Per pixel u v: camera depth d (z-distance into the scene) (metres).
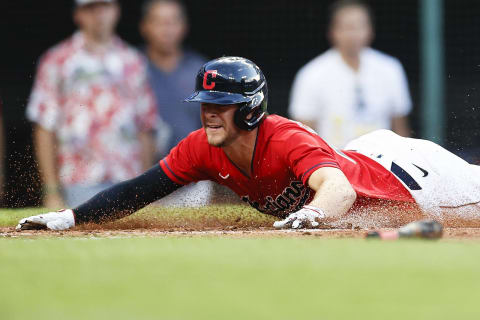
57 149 37.28
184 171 19.78
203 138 19.17
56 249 12.80
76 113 36.69
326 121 39.78
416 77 46.38
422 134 44.47
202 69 18.00
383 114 40.06
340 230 16.69
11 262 11.05
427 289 8.33
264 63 47.16
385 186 20.36
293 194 19.08
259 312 7.22
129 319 6.97
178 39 39.31
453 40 46.00
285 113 47.12
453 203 20.75
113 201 19.98
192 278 9.17
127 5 44.72
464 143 43.81
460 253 11.18
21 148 42.06
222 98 17.50
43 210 32.03
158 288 8.55
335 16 39.16
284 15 46.91
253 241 13.76
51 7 44.75
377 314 7.12
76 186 36.91
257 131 18.23
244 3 46.69
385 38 46.53
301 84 39.94
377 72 39.72
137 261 10.80
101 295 8.22
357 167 20.28
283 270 9.67
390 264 10.09
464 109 45.31
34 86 40.59
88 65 36.72
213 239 14.63
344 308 7.39
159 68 39.16
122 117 37.28
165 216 24.28
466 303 7.60
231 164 18.81
